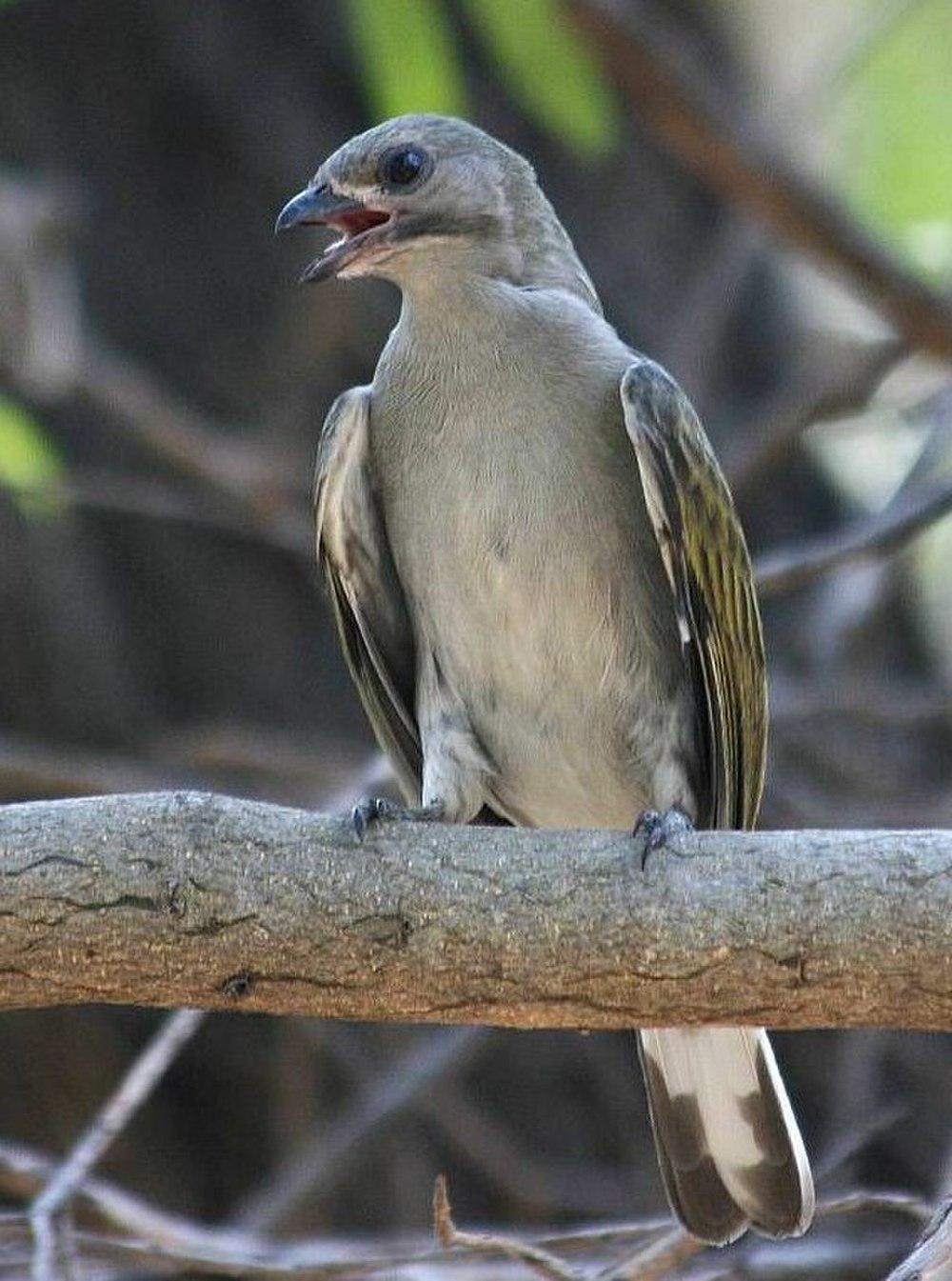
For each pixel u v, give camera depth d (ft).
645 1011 25.58
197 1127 40.91
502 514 30.94
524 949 25.38
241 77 44.34
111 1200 32.63
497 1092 40.75
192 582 42.55
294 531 41.55
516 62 37.91
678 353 44.34
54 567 41.96
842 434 46.01
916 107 42.65
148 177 44.16
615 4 37.45
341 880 25.44
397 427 31.55
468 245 32.19
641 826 25.76
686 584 30.53
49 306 40.45
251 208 44.16
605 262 45.01
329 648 42.83
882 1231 40.01
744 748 32.17
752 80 48.01
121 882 25.25
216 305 44.09
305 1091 40.40
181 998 25.67
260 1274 31.24
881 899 24.99
